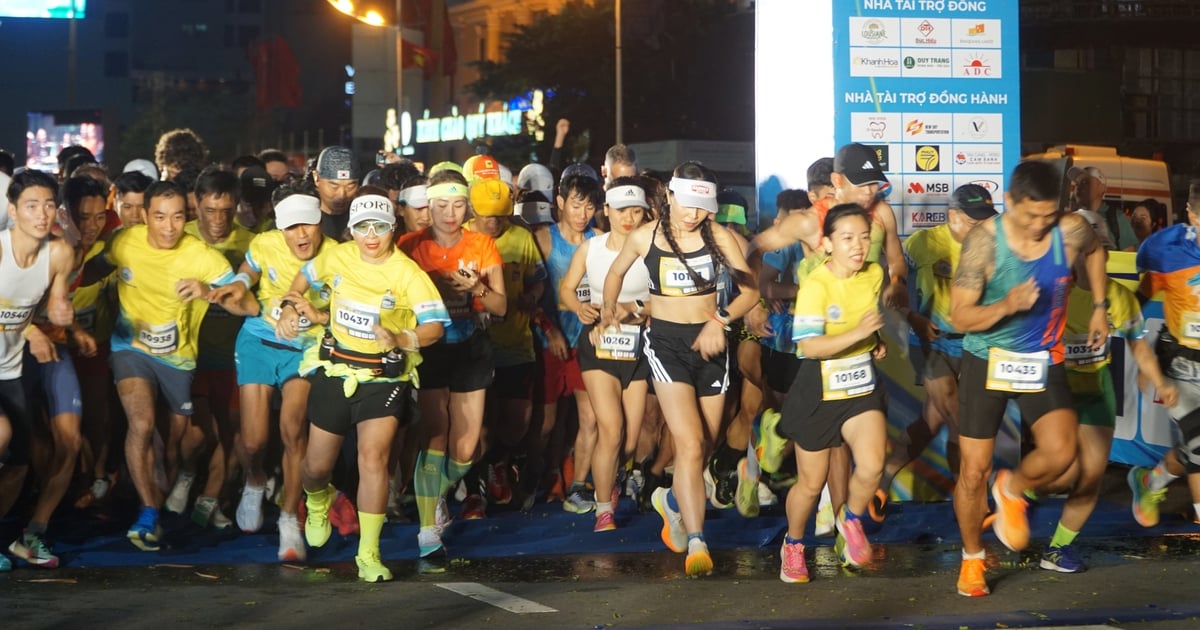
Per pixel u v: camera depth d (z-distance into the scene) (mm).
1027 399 6035
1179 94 49562
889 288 7164
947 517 7914
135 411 7172
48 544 7066
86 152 10305
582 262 7590
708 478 8477
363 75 53750
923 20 8297
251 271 7223
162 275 7223
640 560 6875
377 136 54125
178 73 113688
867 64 8250
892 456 8094
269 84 77312
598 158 51188
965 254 5930
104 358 8188
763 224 8391
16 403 6555
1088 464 6461
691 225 6594
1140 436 9281
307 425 6973
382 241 6324
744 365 8164
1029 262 5871
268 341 7195
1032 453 6113
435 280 7199
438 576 6477
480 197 8086
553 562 6824
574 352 8641
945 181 8352
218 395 8016
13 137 87125
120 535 7578
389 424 6391
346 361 6348
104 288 7957
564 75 51250
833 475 6922
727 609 5750
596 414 7598
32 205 6348
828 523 7391
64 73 88000
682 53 50219
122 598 5922
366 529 6367
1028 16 49719
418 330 6344
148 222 7262
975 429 6059
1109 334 6520
